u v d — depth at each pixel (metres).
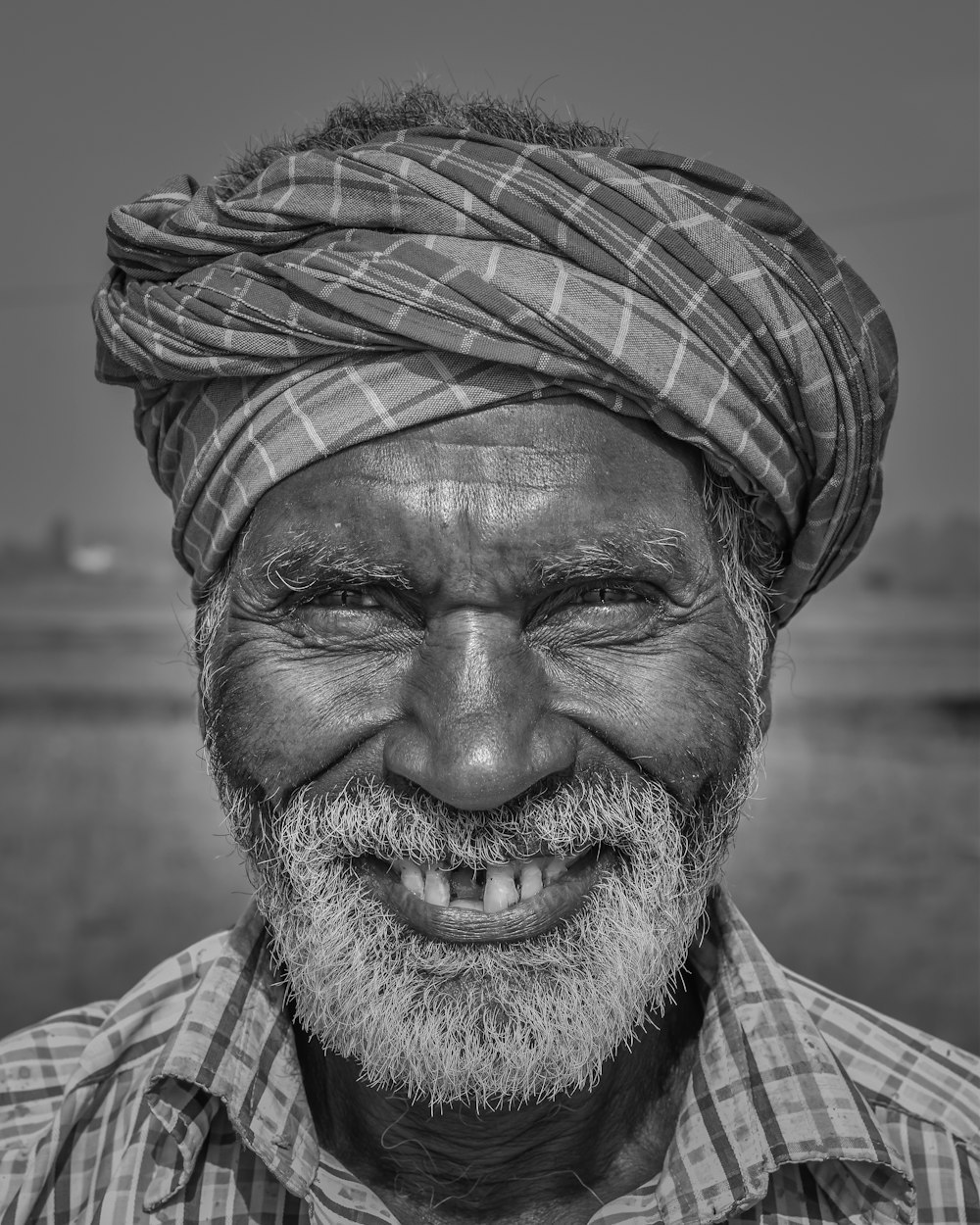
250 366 1.40
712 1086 1.58
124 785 9.20
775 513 1.53
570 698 1.43
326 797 1.46
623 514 1.39
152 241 1.47
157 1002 1.76
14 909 7.21
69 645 12.07
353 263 1.35
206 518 1.51
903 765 8.71
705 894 1.56
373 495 1.38
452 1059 1.42
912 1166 1.62
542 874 1.48
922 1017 5.85
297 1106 1.58
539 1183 1.59
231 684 1.50
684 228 1.37
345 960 1.47
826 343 1.43
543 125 1.66
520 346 1.33
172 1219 1.54
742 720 1.51
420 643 1.44
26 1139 1.71
